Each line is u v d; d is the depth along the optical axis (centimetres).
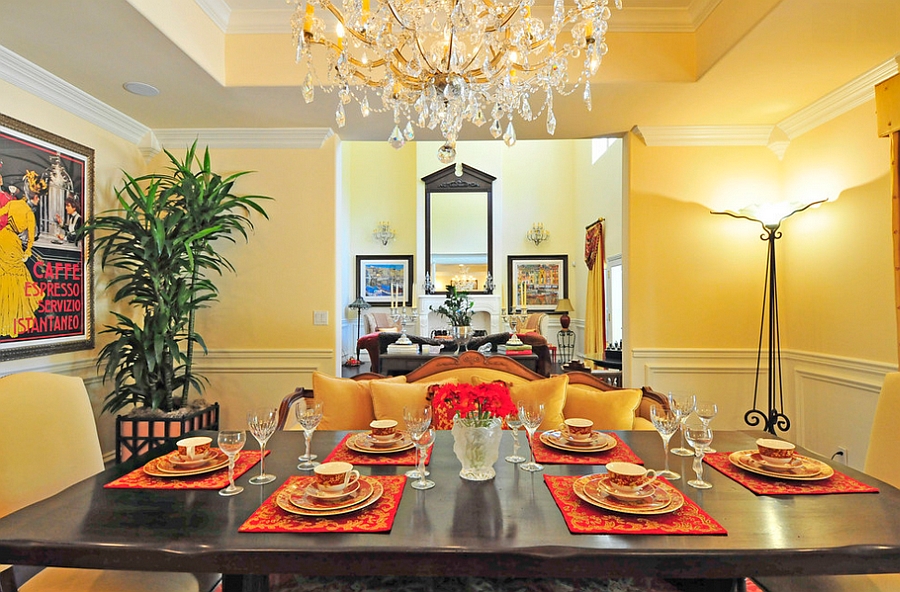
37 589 139
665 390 379
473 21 198
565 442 192
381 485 146
